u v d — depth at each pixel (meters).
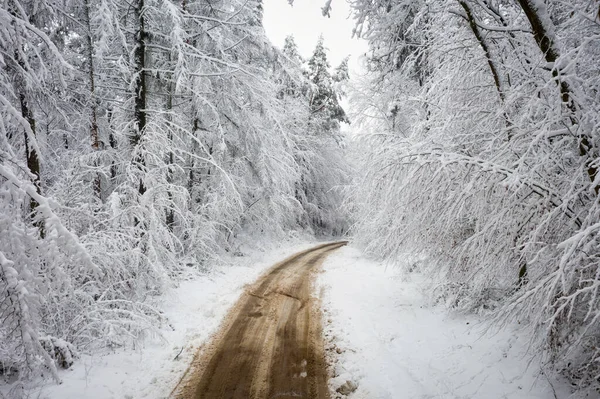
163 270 8.45
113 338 5.90
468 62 5.95
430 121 6.95
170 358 5.92
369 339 6.64
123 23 9.95
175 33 8.88
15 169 3.40
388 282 10.53
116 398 4.76
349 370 5.55
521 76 5.11
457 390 4.69
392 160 5.67
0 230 2.92
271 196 16.33
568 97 4.12
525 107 4.66
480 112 5.93
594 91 4.40
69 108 8.38
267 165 14.26
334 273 12.53
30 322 3.06
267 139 14.00
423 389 4.84
